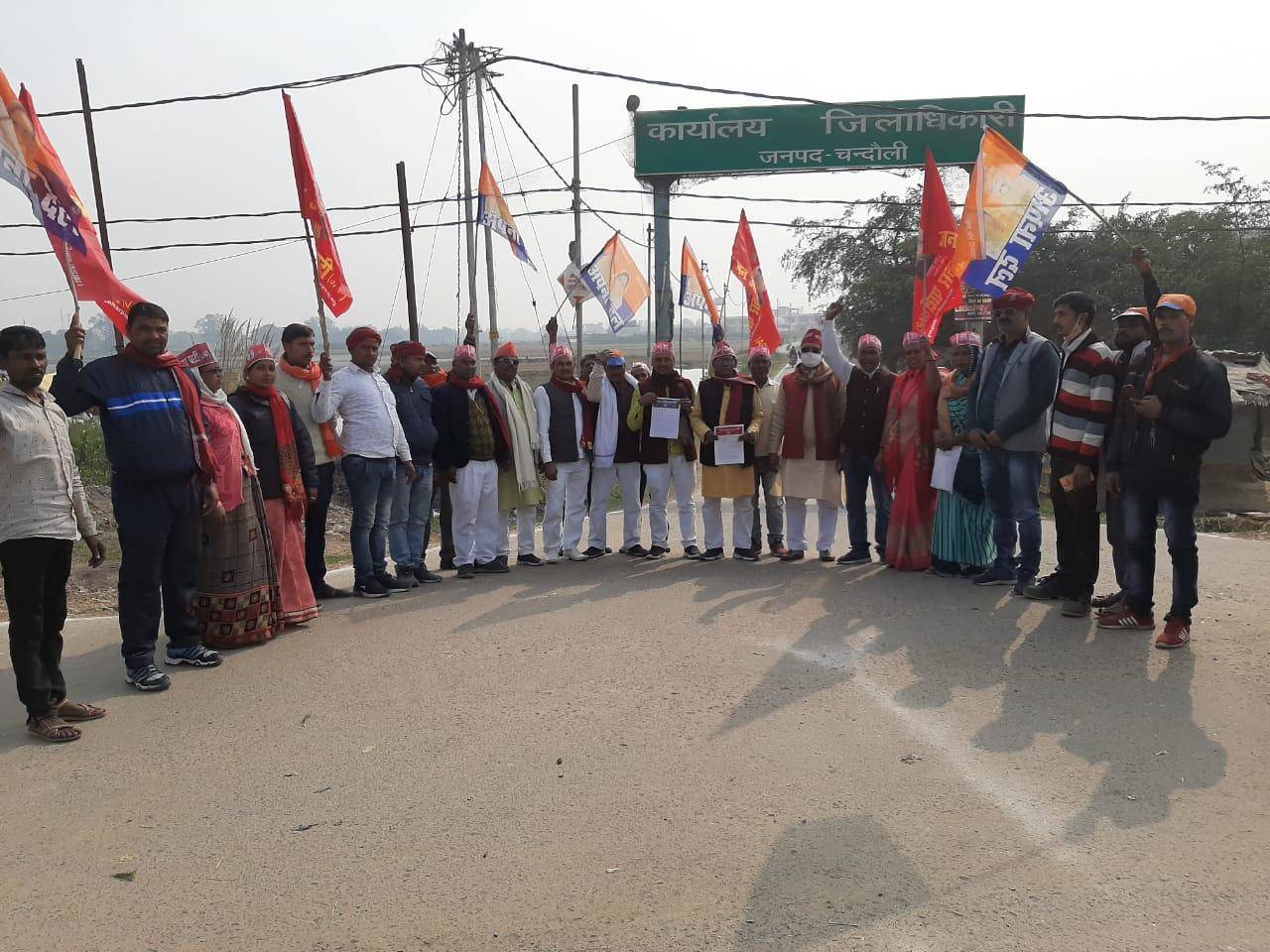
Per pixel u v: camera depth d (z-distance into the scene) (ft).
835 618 23.66
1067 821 13.58
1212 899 11.63
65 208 21.16
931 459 27.68
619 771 15.55
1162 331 19.84
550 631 23.15
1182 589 20.35
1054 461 23.40
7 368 17.22
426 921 11.60
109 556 33.42
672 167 71.77
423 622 24.25
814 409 30.01
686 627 23.20
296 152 28.19
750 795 14.56
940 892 11.88
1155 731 16.51
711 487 30.60
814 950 10.81
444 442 28.73
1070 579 23.62
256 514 22.48
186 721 18.06
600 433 31.27
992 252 26.66
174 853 13.37
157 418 19.39
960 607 24.35
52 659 17.76
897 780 14.94
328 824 14.05
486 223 45.32
